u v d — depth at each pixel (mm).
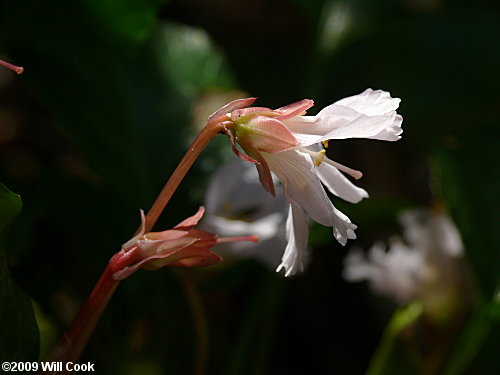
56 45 228
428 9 298
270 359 296
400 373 215
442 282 232
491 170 231
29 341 158
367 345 301
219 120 152
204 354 207
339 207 240
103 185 242
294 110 152
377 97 151
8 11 220
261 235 205
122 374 223
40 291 221
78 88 227
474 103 304
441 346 232
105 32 226
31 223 219
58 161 295
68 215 225
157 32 251
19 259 220
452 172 230
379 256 237
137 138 230
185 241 152
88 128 225
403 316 216
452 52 303
